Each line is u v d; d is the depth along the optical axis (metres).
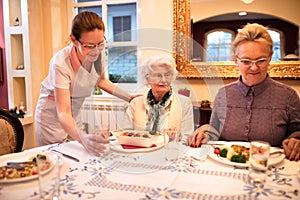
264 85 1.27
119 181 0.85
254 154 0.85
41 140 1.59
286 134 1.29
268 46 1.24
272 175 0.90
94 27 1.20
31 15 2.56
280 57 2.01
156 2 2.32
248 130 1.28
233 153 1.02
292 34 1.97
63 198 0.75
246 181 0.85
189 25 2.19
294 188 0.80
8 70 2.66
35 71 2.63
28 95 2.64
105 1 2.67
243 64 1.26
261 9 2.02
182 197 0.75
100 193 0.78
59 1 2.71
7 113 1.38
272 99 1.26
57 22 2.71
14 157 1.07
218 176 0.89
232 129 1.30
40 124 1.56
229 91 1.34
